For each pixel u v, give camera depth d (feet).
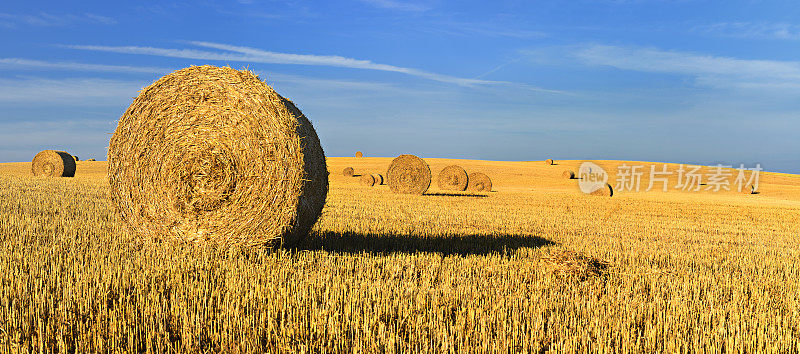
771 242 48.57
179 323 18.28
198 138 31.73
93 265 25.26
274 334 17.71
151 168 32.58
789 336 18.56
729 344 17.92
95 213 47.01
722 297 24.89
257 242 31.19
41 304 19.21
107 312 18.97
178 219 31.86
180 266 25.90
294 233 32.17
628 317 20.59
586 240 44.09
